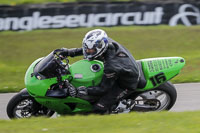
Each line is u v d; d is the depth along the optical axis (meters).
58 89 19.94
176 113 18.31
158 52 42.97
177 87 27.77
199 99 24.77
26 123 17.05
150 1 51.69
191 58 38.88
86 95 19.73
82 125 16.20
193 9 51.38
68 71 19.88
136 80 19.83
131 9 51.03
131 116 17.91
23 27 50.72
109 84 19.28
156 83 20.81
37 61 21.14
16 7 50.44
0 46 45.97
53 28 50.91
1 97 26.62
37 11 50.69
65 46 44.44
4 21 50.47
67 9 50.91
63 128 15.74
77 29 50.66
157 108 21.56
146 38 47.50
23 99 20.25
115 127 15.69
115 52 19.53
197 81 29.25
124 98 21.23
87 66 20.12
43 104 20.16
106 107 20.20
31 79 19.81
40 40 47.19
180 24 51.53
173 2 51.12
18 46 46.00
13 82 31.28
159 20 51.34
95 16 51.06
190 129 14.95
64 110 20.64
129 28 50.72
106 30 50.03
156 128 15.23
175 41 46.56
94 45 19.11
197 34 48.75
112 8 50.97
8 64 39.94
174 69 21.16
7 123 17.22
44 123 16.89
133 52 42.84
